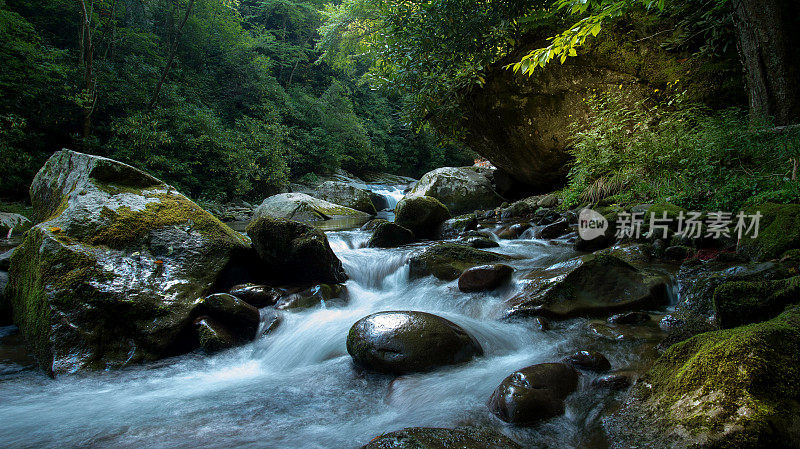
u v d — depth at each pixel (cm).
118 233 339
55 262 301
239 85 2017
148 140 1206
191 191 1356
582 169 649
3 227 713
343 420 197
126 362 276
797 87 468
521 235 607
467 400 199
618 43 648
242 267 391
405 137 2978
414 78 752
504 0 662
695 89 607
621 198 558
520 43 698
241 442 180
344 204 1271
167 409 215
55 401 228
